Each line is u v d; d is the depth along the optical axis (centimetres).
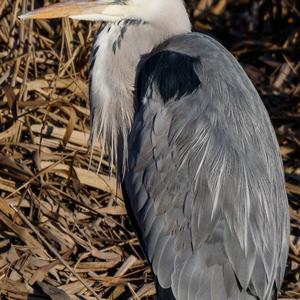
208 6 1442
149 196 959
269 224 950
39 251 1041
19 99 1167
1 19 1246
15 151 1138
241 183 938
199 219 935
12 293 1002
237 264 925
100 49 1023
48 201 1095
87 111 1176
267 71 1357
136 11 1021
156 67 988
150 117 969
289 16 1429
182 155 949
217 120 954
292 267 1087
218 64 982
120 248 1078
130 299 1016
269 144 981
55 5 1015
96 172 1127
